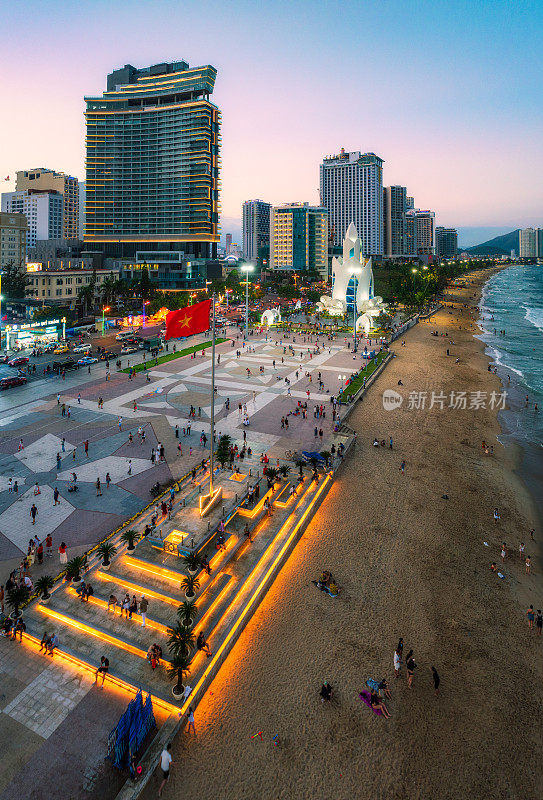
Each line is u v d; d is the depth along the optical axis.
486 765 21.47
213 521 34.84
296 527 37.66
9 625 26.75
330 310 143.12
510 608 31.17
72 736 21.34
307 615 29.73
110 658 25.19
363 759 21.47
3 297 120.62
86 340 113.88
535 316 186.62
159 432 57.03
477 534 39.31
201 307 34.78
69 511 39.41
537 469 52.31
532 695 25.00
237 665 25.97
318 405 67.31
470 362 102.56
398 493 45.19
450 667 26.44
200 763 20.94
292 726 22.77
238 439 54.97
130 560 32.06
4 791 19.17
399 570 34.31
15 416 61.97
